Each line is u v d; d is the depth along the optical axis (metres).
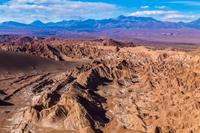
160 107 128.75
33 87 175.62
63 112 121.31
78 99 127.94
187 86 148.12
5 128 119.12
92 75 174.50
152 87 161.75
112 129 113.88
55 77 199.88
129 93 156.88
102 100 144.00
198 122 104.12
